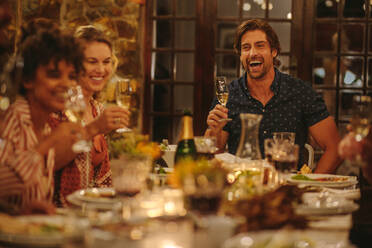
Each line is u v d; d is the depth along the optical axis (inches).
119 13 259.8
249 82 166.6
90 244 57.1
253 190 84.1
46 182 89.4
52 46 84.4
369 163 89.6
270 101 162.6
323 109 163.0
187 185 68.6
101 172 125.0
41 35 85.1
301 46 272.7
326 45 272.4
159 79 278.2
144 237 60.4
